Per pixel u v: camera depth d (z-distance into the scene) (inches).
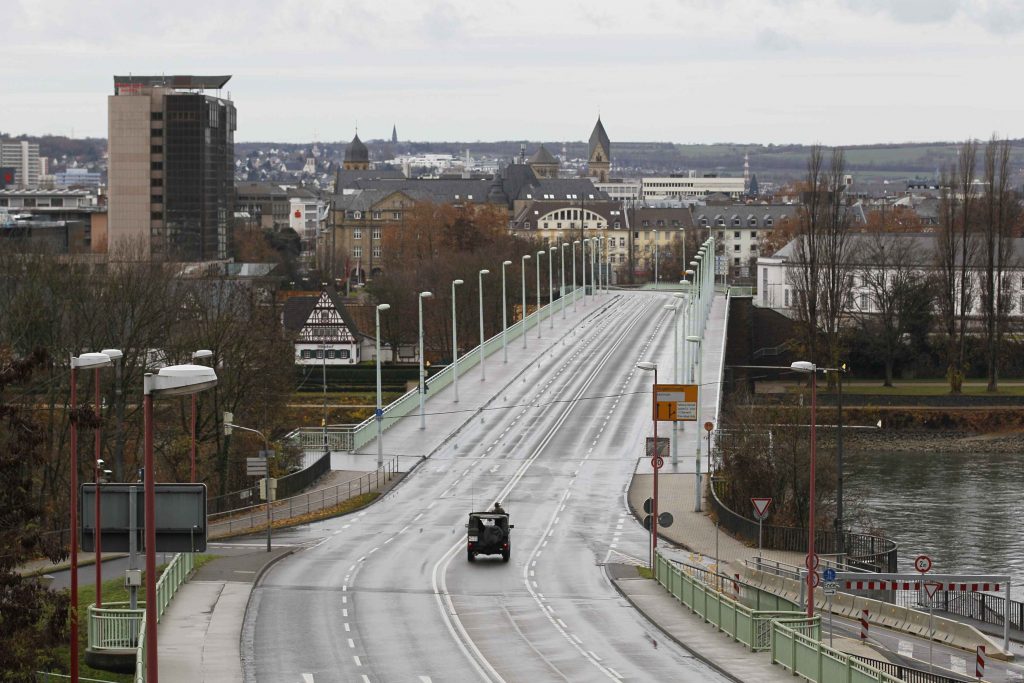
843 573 7111.2
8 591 4985.2
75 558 4995.1
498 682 5531.5
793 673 5620.1
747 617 6161.4
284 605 7022.6
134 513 5767.7
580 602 7239.2
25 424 5128.0
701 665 5866.1
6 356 5310.0
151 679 4323.3
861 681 4950.8
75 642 4849.9
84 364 5167.3
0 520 4972.9
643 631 6560.0
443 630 6505.9
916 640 6835.6
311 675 5595.5
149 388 4217.5
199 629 6387.8
